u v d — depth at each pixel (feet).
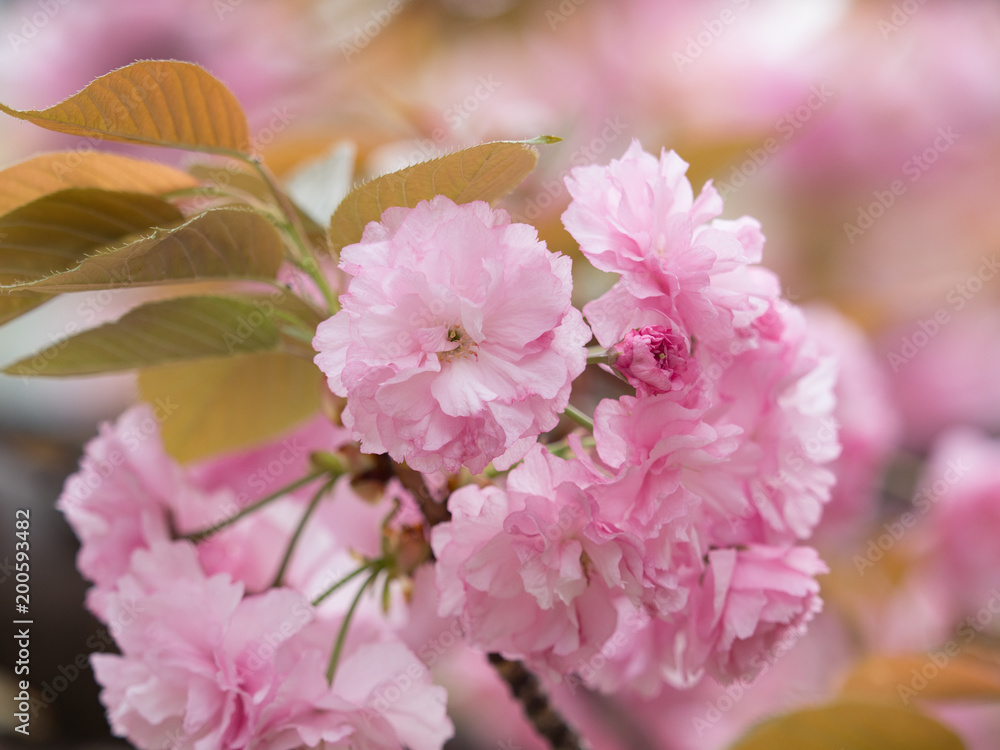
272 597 1.96
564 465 1.90
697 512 1.93
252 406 2.19
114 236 2.04
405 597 2.05
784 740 2.15
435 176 1.90
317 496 2.04
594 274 2.38
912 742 2.11
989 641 2.81
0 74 2.83
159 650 1.95
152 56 2.86
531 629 1.93
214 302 2.01
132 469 2.11
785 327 1.98
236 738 1.94
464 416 1.85
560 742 2.07
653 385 1.89
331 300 2.02
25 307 2.03
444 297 1.84
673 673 2.02
